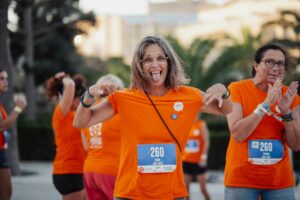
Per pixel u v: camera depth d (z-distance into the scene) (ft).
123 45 201.77
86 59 116.98
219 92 12.88
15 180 44.06
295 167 54.08
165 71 13.03
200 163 32.94
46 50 80.02
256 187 15.16
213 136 58.29
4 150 21.85
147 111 12.81
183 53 73.97
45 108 102.06
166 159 12.74
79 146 20.83
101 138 18.70
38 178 45.73
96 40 205.67
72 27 79.66
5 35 44.50
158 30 148.05
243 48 76.69
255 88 15.49
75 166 20.76
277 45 15.60
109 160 18.65
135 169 12.78
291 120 14.83
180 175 13.07
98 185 18.89
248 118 14.52
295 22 73.51
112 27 204.44
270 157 15.07
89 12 76.23
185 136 13.05
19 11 64.64
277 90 14.48
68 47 81.71
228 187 15.42
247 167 15.11
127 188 12.85
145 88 13.12
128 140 12.89
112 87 12.98
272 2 130.62
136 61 13.00
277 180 15.20
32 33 70.85
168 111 12.85
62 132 20.63
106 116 13.14
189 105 13.01
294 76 66.13
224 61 72.95
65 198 21.11
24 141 63.21
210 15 157.07
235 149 15.30
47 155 63.05
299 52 69.15
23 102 22.07
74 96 20.95
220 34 75.77
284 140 15.43
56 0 70.90
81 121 12.92
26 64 66.95
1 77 22.44
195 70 73.41
